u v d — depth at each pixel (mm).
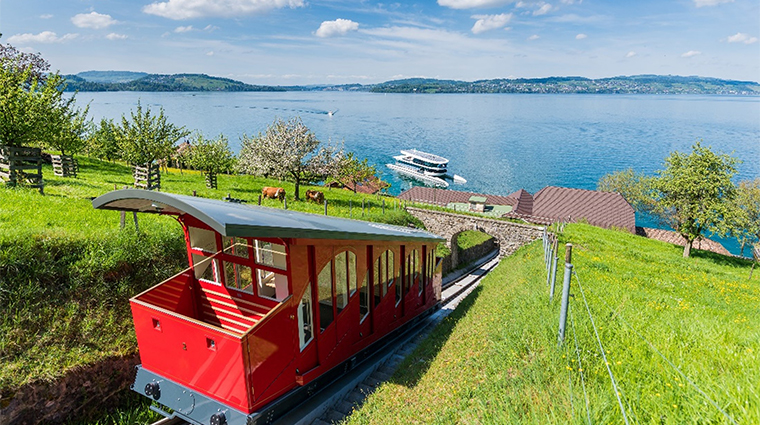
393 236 11648
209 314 8945
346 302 9688
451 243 34781
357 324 10375
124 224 13273
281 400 7551
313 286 8227
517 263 23516
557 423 4750
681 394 4887
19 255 9938
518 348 8109
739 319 11016
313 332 8422
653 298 12203
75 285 10188
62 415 8500
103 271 10898
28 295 9445
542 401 5699
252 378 6812
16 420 7910
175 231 13617
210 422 6977
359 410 8250
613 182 80000
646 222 81938
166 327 7395
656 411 4605
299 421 7875
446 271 33562
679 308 11039
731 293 17094
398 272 13023
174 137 33219
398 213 33719
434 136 191625
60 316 9547
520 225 32188
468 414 6234
